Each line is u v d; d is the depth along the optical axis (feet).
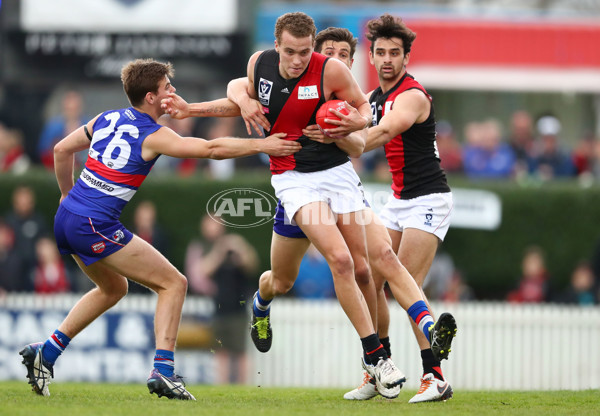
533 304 168.55
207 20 187.11
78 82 189.47
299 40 72.02
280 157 77.61
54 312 145.48
